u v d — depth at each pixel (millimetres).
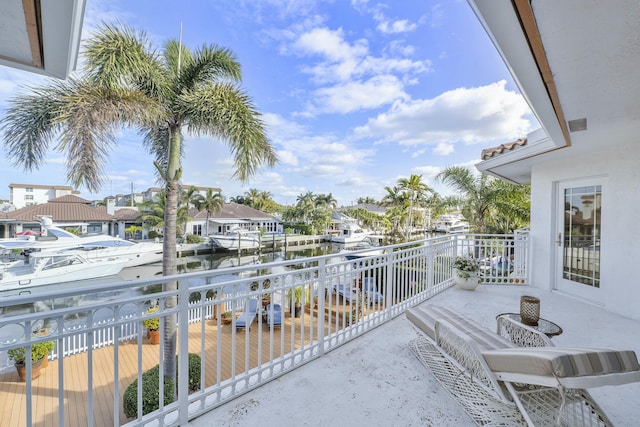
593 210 4887
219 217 35969
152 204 28094
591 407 1938
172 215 5734
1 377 5285
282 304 2771
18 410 4504
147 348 6652
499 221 12625
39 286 14477
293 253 33562
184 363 2133
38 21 1823
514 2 1514
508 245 6535
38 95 4320
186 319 2148
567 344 3479
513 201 11531
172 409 2086
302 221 46125
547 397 2008
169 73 5516
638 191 4160
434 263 5414
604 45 1863
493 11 1596
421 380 2658
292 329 2863
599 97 2643
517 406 1903
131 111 4602
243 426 2092
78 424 4211
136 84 5062
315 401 2367
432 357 2811
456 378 2432
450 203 14180
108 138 4508
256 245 32969
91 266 16375
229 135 5383
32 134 4371
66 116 4141
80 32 2039
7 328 9000
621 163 4363
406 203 23766
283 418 2172
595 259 4848
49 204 29344
